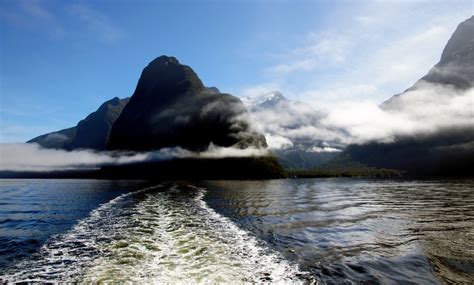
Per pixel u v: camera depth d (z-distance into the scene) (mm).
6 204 41875
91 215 28422
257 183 100812
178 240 18172
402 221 25391
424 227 22766
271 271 13023
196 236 19266
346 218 26844
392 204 38000
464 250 16344
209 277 12203
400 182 108750
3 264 14336
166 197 45031
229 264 13836
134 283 11648
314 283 11852
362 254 15664
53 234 20844
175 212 29438
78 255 15453
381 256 15328
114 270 13047
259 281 11922
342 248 16797
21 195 58562
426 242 18141
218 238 18812
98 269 13234
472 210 32219
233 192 58125
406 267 13703
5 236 20625
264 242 18016
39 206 38438
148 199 41875
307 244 17672
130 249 16250
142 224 23266
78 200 45188
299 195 51969
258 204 37469
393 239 18938
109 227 22297
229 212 30281
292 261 14430
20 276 12688
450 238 19156
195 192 55062
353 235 20047
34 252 16344
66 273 12898
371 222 24859
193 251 15836
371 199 44750
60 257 15203
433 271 13250
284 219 26281
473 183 94875
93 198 47406
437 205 36812
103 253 15609
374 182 111625
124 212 29625
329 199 44531
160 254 15273
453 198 46438
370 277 12531
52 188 82438
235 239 18641
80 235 19969
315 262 14336
